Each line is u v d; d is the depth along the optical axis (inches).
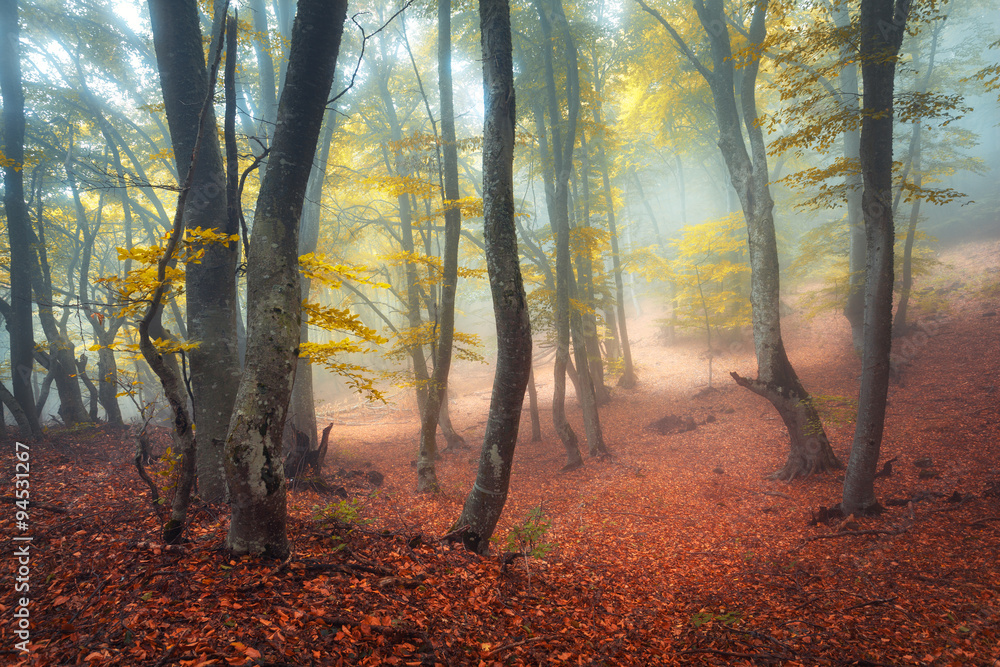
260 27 602.2
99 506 241.0
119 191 671.1
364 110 823.1
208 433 255.0
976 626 207.0
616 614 225.0
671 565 303.7
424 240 737.6
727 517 396.8
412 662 149.6
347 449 733.9
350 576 188.9
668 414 771.4
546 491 510.6
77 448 454.3
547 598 226.4
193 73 270.4
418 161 449.7
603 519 404.8
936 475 406.3
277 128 189.6
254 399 180.1
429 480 445.4
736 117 517.7
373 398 233.1
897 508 361.4
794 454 478.6
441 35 477.1
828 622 219.3
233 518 183.6
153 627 140.7
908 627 210.7
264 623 147.9
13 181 479.5
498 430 248.5
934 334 721.6
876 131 322.7
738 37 704.4
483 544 253.3
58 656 127.6
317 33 188.1
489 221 241.0
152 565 173.5
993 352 627.2
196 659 129.3
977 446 440.8
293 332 185.9
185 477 189.6
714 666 184.5
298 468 376.5
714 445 600.7
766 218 485.7
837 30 338.0
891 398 608.4
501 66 241.3
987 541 290.2
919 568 270.4
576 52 688.4
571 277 690.8
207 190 264.5
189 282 258.1
